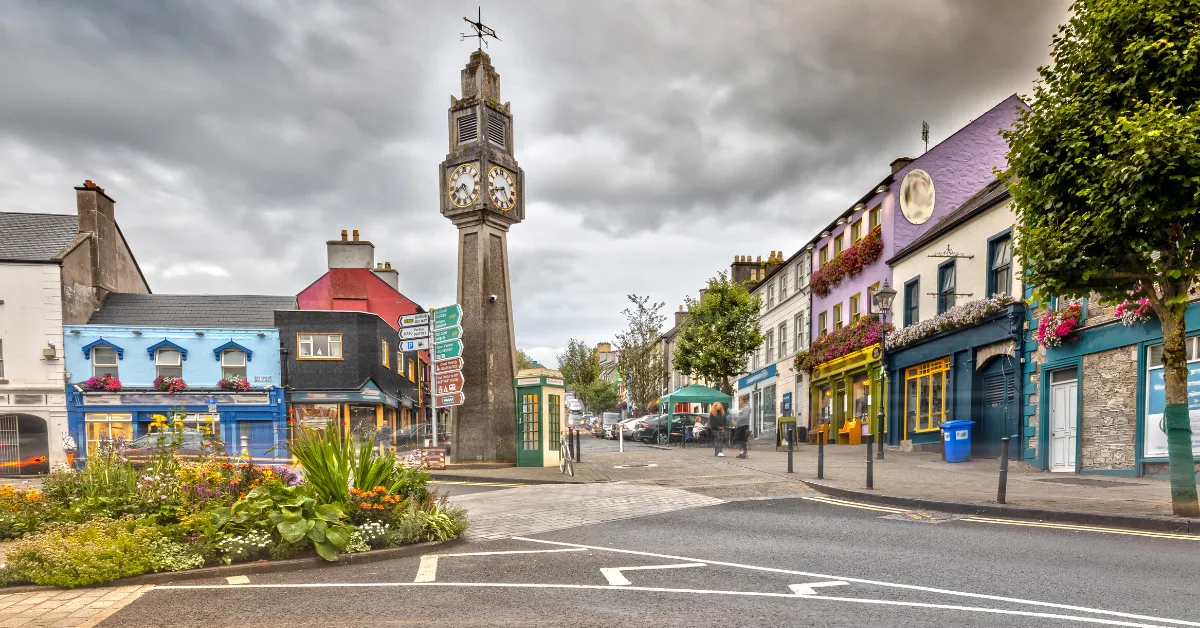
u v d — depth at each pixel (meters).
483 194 18.56
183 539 7.25
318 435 8.74
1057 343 15.67
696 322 34.38
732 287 33.94
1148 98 8.68
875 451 21.33
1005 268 17.95
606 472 16.03
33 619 5.25
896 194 23.91
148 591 6.10
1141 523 8.44
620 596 5.70
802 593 5.70
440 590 6.00
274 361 29.94
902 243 23.83
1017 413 16.95
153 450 13.59
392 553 7.52
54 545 6.44
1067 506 9.52
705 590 5.84
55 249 28.17
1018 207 10.01
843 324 27.84
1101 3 8.98
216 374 29.30
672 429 30.69
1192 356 12.59
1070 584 5.88
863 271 26.31
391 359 34.97
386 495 8.27
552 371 18.45
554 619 5.07
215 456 9.34
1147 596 5.48
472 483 15.22
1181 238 8.53
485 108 18.97
